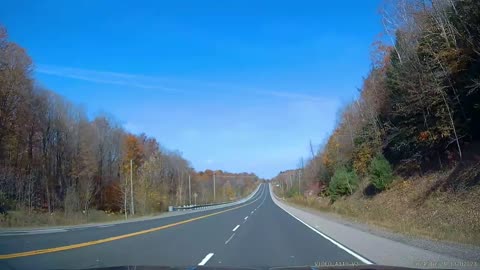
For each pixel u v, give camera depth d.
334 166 74.50
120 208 74.88
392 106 44.12
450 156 34.00
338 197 61.44
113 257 13.88
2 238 21.31
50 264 12.24
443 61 31.95
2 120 51.34
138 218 52.47
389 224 26.34
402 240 17.47
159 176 84.62
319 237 20.62
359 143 58.88
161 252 15.23
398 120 44.31
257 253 14.80
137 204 70.44
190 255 14.39
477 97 30.39
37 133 61.81
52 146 64.25
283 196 150.12
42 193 61.66
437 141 35.59
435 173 35.34
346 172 61.72
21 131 56.41
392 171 44.75
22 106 54.03
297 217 39.75
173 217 46.94
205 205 103.44
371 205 41.81
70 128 67.50
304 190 117.00
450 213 25.73
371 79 55.03
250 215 44.72
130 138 91.38
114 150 79.81
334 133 79.25
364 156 56.31
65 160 66.12
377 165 44.25
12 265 12.02
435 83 33.06
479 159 28.98
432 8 33.22
